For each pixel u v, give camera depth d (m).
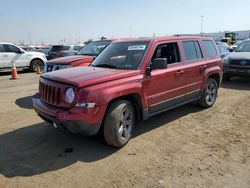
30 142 5.26
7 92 10.38
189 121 6.39
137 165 4.34
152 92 5.42
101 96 4.48
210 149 4.87
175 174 4.05
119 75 4.86
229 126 6.02
